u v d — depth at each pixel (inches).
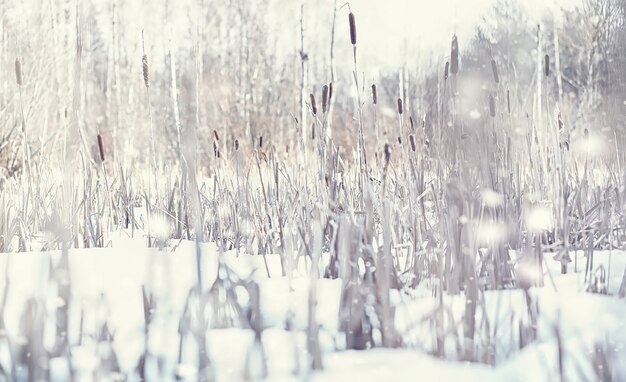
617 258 359.6
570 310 305.6
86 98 402.0
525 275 300.2
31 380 277.4
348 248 303.9
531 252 327.3
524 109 377.1
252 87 1046.4
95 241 397.4
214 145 411.8
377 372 281.9
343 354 291.1
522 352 289.6
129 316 300.4
